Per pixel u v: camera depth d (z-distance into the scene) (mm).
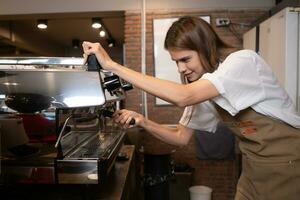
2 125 1141
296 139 1134
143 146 3559
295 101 2197
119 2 3623
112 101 1246
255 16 3508
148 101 3645
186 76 1193
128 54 3627
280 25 2318
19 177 1145
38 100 1123
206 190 3232
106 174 1235
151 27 3600
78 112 1215
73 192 1304
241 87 1032
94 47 1044
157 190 2773
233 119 1224
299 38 2182
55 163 1133
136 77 990
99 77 1103
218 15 3543
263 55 2768
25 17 3902
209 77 1003
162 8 3588
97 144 1467
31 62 1135
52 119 1130
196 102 991
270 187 1176
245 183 1296
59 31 6195
